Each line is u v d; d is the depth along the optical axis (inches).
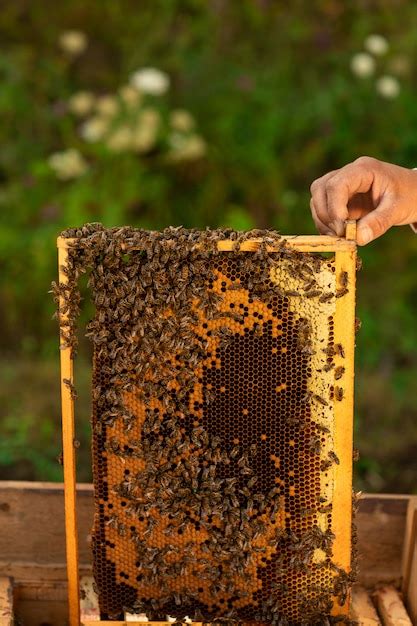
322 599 95.5
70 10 311.6
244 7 291.1
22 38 309.1
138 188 253.1
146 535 93.7
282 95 273.0
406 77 274.5
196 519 94.0
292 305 89.4
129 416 90.5
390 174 99.1
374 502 111.7
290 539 94.2
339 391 90.1
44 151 276.7
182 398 92.2
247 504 92.7
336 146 269.7
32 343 248.7
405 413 211.3
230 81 276.5
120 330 89.9
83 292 240.8
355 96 267.6
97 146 251.8
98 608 104.2
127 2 310.5
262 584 96.0
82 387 219.9
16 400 212.8
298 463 92.7
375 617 104.3
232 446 93.0
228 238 87.0
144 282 87.6
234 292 89.9
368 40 253.1
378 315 250.4
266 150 265.6
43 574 111.9
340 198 96.3
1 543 113.3
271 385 91.4
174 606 97.7
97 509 95.6
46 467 180.9
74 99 254.4
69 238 87.6
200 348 90.4
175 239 86.7
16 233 252.5
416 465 189.5
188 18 298.2
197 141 249.6
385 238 262.5
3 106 271.7
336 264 87.5
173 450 92.4
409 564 107.8
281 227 264.2
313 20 294.0
